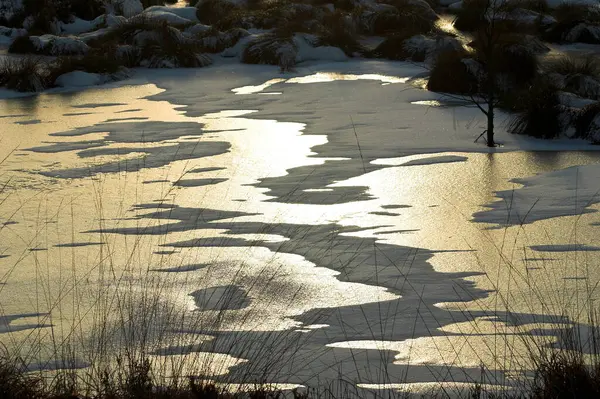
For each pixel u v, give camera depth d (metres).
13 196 14.31
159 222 12.54
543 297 9.29
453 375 7.20
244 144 18.22
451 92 23.84
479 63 24.02
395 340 8.23
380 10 40.38
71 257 11.04
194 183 14.98
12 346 8.04
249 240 11.66
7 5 42.41
